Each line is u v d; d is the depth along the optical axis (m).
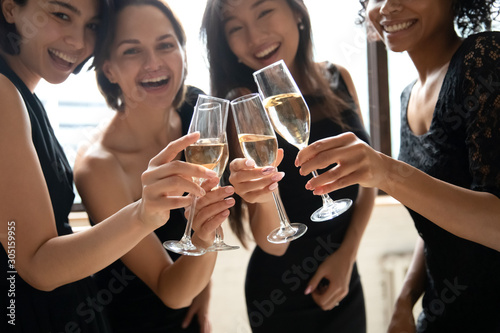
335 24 2.40
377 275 2.33
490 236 1.03
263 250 1.78
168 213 0.98
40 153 1.18
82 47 1.39
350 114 1.88
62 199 1.26
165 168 0.93
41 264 1.02
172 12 1.59
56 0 1.31
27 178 1.05
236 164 1.07
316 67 1.84
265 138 1.02
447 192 1.02
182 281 1.37
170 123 1.65
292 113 1.01
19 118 1.07
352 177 0.95
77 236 1.02
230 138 1.70
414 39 1.25
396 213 2.34
